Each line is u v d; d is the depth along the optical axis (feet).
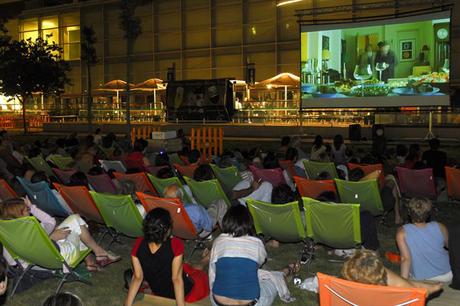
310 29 69.05
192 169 29.99
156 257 13.48
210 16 118.32
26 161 34.40
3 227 15.64
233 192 26.05
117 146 44.78
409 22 62.44
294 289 17.42
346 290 9.49
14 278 17.46
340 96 67.92
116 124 97.25
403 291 9.00
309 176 30.86
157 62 126.41
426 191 27.25
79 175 24.53
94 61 98.07
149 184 26.50
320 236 18.42
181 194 20.65
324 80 68.80
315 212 17.61
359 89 66.59
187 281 15.16
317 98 69.56
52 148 44.01
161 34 125.70
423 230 15.25
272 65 111.86
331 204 17.02
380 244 22.72
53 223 18.45
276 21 110.42
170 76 110.93
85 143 38.52
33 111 126.72
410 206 15.35
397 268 19.51
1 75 91.40
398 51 63.41
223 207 22.75
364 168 28.35
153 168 30.81
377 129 55.57
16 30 145.59
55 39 139.64
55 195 22.79
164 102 111.45
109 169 31.60
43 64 92.32
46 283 18.47
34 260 16.52
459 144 63.00
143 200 19.70
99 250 19.20
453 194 27.37
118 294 17.42
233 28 116.26
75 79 137.59
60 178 29.35
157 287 14.12
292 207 17.90
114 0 128.36
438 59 60.54
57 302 7.43
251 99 111.96
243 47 114.83
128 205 19.24
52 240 16.72
